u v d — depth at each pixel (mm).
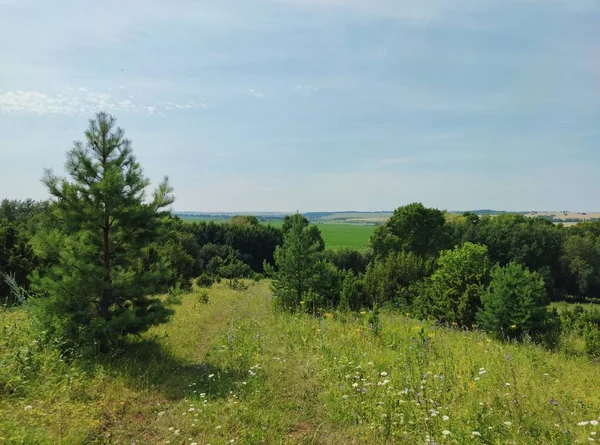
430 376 7145
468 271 17328
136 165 9281
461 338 11930
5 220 18641
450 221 73500
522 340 13094
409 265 23328
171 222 10117
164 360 8625
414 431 5270
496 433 5113
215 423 5664
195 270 34812
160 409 6188
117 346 8477
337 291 18281
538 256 55312
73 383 6574
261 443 5137
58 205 8586
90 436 5145
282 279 17469
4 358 6883
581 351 12328
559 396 6680
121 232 9117
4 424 4848
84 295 8531
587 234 63031
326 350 8797
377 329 11070
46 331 7898
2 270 14812
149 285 9227
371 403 6121
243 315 15047
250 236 65188
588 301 55438
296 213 19188
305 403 6438
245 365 8180
